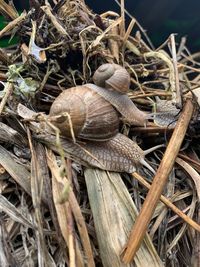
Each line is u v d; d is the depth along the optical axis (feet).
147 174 0.45
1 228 0.38
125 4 0.77
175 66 0.50
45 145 0.44
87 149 0.43
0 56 0.51
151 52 0.52
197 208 0.44
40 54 0.47
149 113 0.49
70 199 0.38
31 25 0.51
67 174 0.40
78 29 0.50
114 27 0.54
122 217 0.40
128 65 0.52
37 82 0.48
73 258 0.36
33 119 0.43
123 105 0.44
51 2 0.61
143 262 0.38
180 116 0.47
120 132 0.47
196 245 0.42
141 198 0.44
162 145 0.47
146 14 0.77
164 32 0.79
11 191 0.42
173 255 0.42
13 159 0.43
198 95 0.49
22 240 0.40
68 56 0.50
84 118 0.42
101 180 0.42
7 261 0.37
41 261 0.37
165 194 0.44
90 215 0.42
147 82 0.53
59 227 0.39
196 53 0.74
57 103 0.43
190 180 0.46
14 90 0.46
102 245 0.39
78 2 0.55
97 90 0.44
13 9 0.56
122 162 0.43
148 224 0.40
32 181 0.40
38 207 0.39
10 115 0.45
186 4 0.76
